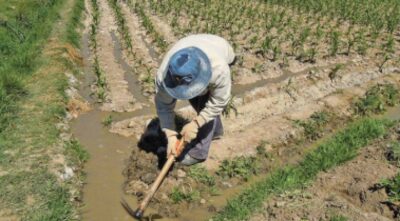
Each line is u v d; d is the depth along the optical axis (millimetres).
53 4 15086
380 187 5582
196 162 6504
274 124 7789
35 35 11258
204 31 12930
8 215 5258
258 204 5602
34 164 6148
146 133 7133
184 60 4746
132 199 5852
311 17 14773
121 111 8203
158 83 5109
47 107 7668
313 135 7621
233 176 6398
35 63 9367
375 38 12695
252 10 15156
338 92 9281
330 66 10820
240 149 6996
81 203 5750
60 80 8750
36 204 5473
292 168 6434
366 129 7434
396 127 7406
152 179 6031
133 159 6555
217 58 5059
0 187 5656
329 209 5258
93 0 16078
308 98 9086
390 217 5273
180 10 15289
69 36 11578
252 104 8594
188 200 5820
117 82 9383
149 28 12688
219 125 6914
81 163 6496
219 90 5137
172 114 5531
